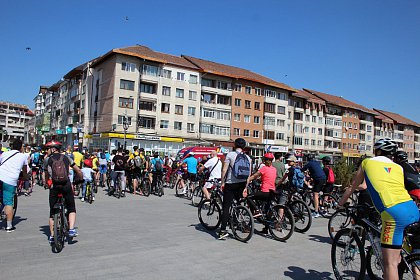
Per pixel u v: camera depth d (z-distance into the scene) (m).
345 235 4.82
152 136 49.03
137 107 48.56
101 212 9.91
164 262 5.35
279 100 64.88
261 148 60.88
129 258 5.48
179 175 15.88
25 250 5.74
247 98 59.75
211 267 5.22
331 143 75.50
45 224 7.86
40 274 4.62
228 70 60.44
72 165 6.27
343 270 4.81
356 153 79.38
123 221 8.59
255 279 4.80
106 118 48.84
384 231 3.75
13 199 7.29
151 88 50.47
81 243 6.31
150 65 49.75
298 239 7.51
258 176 7.66
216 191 8.12
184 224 8.52
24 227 7.48
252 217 6.86
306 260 5.87
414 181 4.97
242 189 7.16
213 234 7.51
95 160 15.16
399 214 3.66
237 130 58.44
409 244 4.26
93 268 4.94
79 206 11.01
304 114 70.06
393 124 92.81
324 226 9.28
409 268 4.00
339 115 77.50
